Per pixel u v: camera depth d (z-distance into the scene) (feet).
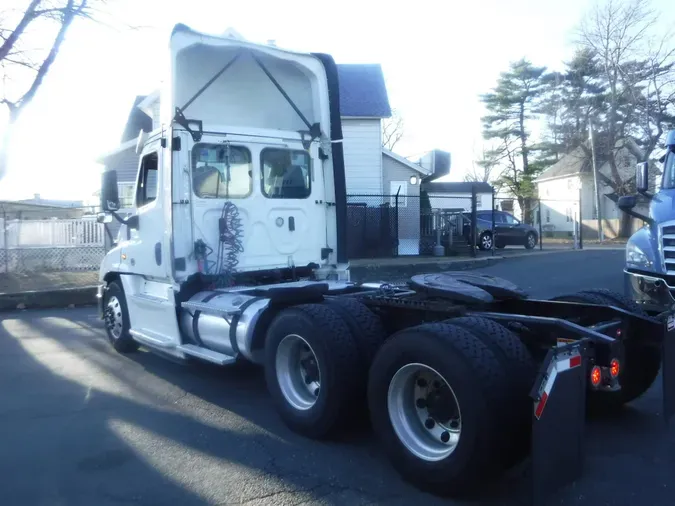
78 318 38.24
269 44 23.76
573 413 12.61
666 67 115.24
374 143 78.84
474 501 13.39
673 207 25.38
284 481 14.49
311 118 25.66
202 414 19.33
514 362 12.93
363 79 82.84
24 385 22.88
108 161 57.41
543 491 11.97
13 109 49.01
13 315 39.81
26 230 56.29
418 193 82.12
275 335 17.52
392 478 14.58
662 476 14.57
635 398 17.67
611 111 121.90
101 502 13.65
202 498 13.74
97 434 17.74
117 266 26.43
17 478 14.92
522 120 182.50
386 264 56.54
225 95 24.38
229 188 22.84
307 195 24.81
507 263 60.49
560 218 158.71
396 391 14.23
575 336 13.85
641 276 25.26
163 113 22.56
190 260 21.99
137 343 27.17
